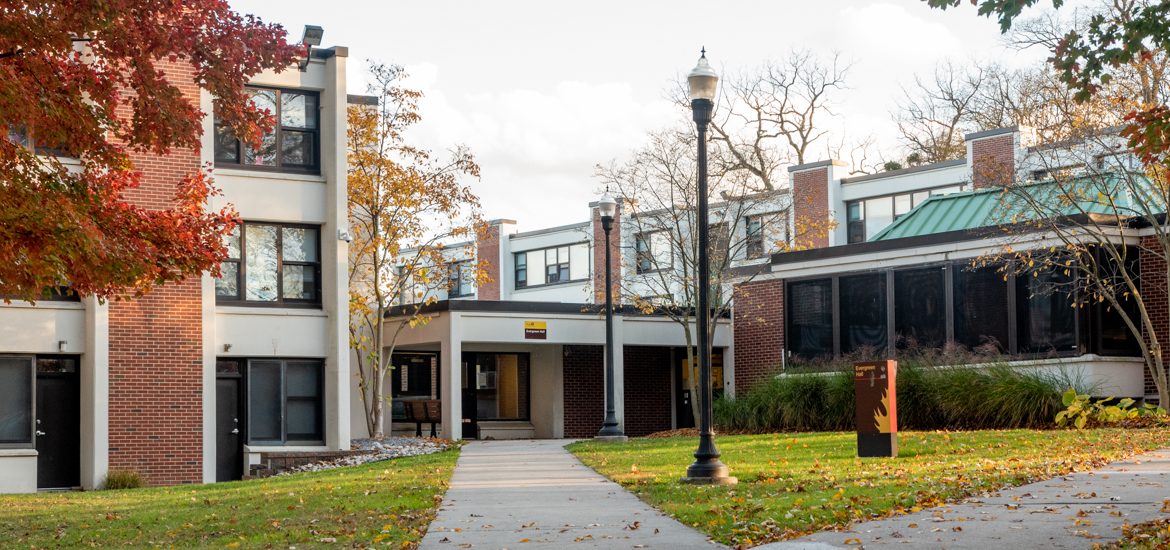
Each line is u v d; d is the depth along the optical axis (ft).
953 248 98.78
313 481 65.21
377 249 114.01
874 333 105.40
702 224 56.49
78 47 81.15
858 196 151.12
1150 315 92.22
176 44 52.60
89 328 85.56
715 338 123.03
